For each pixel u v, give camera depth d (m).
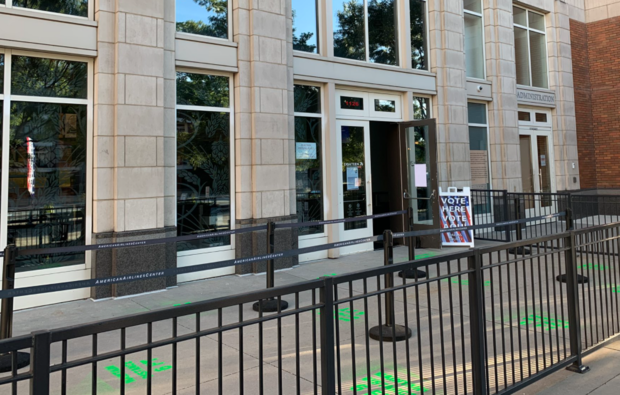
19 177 6.17
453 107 11.38
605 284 4.56
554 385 3.79
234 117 8.00
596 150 15.88
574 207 10.48
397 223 10.85
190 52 7.48
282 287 2.50
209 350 4.58
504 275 7.89
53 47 6.26
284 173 8.30
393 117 10.48
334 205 9.20
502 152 12.88
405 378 3.90
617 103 15.38
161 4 7.03
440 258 3.24
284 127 8.34
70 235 6.52
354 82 9.57
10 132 6.12
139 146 6.76
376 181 12.78
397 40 10.73
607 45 15.55
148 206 6.82
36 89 6.31
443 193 10.28
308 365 4.21
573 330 4.09
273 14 8.24
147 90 6.85
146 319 2.04
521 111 14.06
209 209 7.75
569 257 4.14
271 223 5.77
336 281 2.71
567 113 14.98
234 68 7.89
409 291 6.77
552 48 14.94
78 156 6.61
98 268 6.48
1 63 6.08
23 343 1.75
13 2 6.18
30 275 6.14
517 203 9.25
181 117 7.54
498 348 4.57
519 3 14.16
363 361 4.25
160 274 3.81
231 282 7.37
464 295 6.45
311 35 9.29
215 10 7.95
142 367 4.21
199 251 7.58
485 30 12.98
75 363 1.85
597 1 15.74
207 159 7.77
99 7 6.58
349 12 9.84
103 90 6.61
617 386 3.75
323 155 9.24
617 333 4.68
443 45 11.30
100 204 6.55
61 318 5.68
